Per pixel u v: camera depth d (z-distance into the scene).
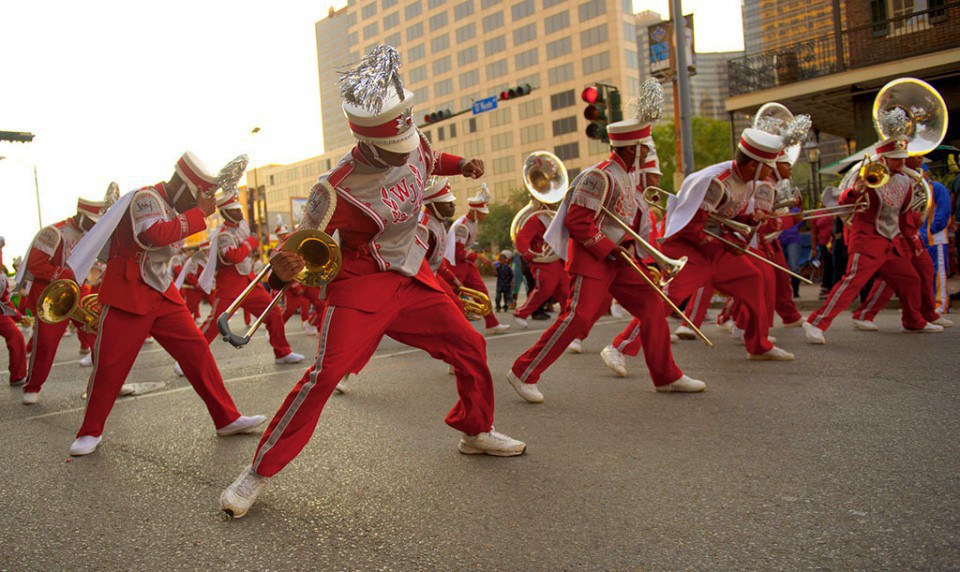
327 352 3.31
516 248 10.32
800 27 90.75
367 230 3.38
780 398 4.93
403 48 85.56
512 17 74.69
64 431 5.30
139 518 3.29
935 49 17.05
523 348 8.57
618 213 5.25
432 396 5.81
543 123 73.12
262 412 5.59
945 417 4.18
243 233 8.16
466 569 2.58
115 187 5.33
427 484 3.54
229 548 2.89
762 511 2.94
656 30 14.77
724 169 6.27
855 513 2.86
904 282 7.45
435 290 3.71
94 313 5.20
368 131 3.12
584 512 3.06
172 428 5.11
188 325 4.62
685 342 8.21
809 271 16.67
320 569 2.65
